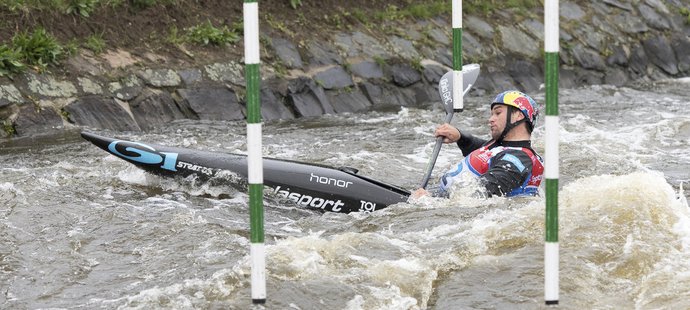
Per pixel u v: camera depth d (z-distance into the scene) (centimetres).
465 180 1922
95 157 2580
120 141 2167
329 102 3803
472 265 1487
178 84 3475
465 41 4497
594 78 4828
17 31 3350
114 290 1438
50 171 2339
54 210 1902
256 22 1178
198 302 1352
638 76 5047
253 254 1205
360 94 3941
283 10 4144
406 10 4550
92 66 3341
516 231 1612
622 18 5241
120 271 1530
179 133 3141
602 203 1680
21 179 2205
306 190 2062
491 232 1616
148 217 1862
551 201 1175
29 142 2852
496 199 1855
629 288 1388
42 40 3259
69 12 3509
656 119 3472
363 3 4488
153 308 1335
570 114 3662
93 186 2159
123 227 1783
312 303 1341
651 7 5397
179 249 1631
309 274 1438
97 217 1855
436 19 4622
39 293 1441
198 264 1532
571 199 1730
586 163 2559
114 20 3622
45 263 1577
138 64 3459
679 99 4225
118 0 3681
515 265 1473
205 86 3534
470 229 1645
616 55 5003
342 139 3077
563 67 4747
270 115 3588
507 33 4706
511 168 1889
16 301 1408
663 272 1427
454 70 2291
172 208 1962
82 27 3525
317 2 4288
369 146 2923
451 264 1494
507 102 1928
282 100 3675
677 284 1384
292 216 1977
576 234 1566
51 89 3173
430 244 1587
